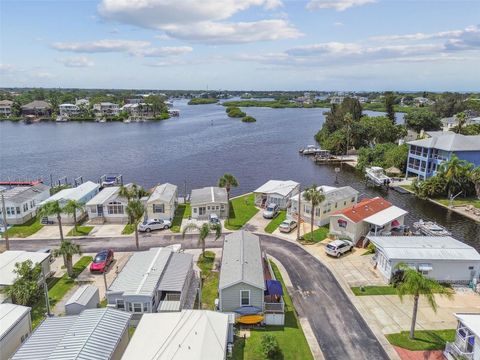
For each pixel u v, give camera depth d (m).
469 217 60.34
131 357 22.06
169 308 30.86
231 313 29.45
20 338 26.02
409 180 85.12
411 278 27.45
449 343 26.52
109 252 42.00
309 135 168.88
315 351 27.50
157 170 103.50
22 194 58.56
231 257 36.12
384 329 30.14
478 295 35.44
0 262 36.28
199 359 21.89
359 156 103.50
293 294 35.50
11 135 170.25
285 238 49.47
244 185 86.75
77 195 59.38
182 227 53.53
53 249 41.97
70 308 28.94
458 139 77.00
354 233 46.38
